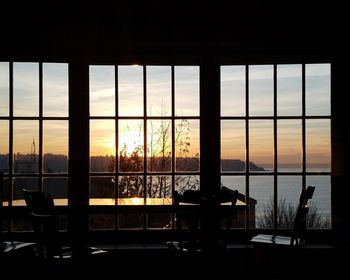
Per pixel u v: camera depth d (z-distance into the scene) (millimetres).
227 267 3803
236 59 4105
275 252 3795
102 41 4023
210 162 4066
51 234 2967
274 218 4109
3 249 3223
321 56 4047
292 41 4004
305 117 4109
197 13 4031
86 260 3156
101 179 4137
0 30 3951
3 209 3225
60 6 4004
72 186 4023
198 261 3174
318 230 4047
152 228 4168
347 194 3971
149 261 3822
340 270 3781
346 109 4004
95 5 4020
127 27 4027
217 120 4090
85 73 4070
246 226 4105
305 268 3807
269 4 4016
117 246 3910
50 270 3018
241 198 4125
